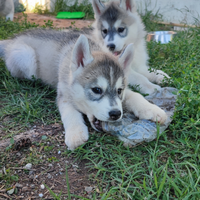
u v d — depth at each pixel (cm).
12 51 53
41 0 130
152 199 25
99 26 61
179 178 26
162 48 68
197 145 31
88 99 33
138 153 31
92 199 25
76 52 34
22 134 35
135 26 60
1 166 29
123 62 36
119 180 26
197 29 86
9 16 101
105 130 33
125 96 38
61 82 39
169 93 42
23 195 25
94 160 30
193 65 54
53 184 27
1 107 42
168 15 106
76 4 128
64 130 36
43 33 54
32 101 44
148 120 34
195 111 36
